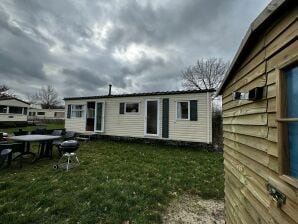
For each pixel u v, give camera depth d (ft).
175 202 11.02
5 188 12.05
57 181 13.33
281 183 4.10
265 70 5.16
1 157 16.97
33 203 9.98
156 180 14.02
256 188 5.72
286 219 3.87
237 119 8.18
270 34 4.87
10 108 67.46
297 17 3.66
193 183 13.78
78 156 22.09
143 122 33.12
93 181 13.34
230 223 8.59
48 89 135.95
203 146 28.63
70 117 41.45
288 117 4.05
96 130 37.68
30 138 18.38
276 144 4.41
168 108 31.22
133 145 31.04
